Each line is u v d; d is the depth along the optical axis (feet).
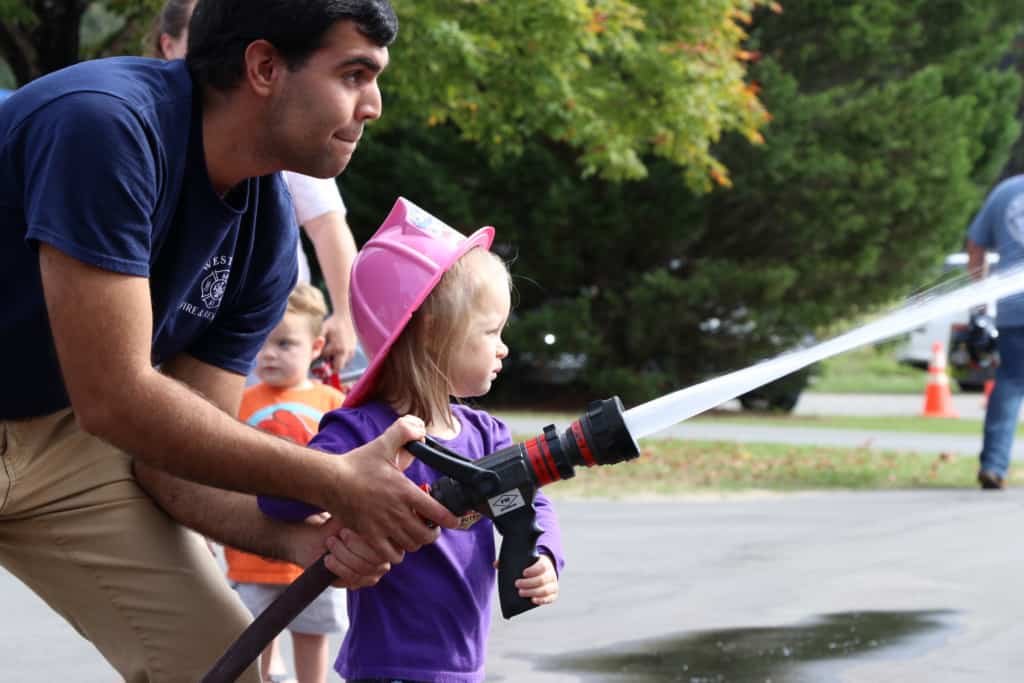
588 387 93.66
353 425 14.53
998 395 46.70
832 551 34.17
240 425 11.91
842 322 90.43
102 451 13.97
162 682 13.84
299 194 22.99
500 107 60.49
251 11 11.83
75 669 22.75
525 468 11.81
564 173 85.25
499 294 15.07
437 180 82.79
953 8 90.33
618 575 31.04
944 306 10.68
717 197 85.10
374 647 14.15
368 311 14.94
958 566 32.24
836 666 23.17
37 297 12.50
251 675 13.74
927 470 52.39
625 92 64.49
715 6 64.34
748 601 28.35
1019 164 138.31
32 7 57.11
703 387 11.34
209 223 12.60
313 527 13.58
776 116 83.41
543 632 25.66
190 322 13.85
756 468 52.65
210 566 14.19
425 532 12.08
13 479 13.83
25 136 11.66
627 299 87.86
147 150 11.65
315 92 11.94
